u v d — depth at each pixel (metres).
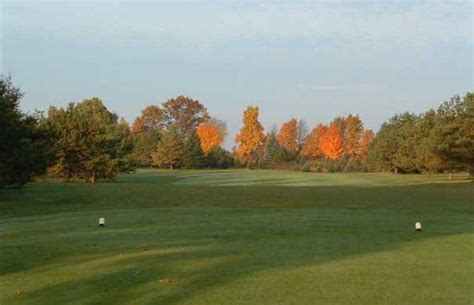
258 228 17.02
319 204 29.09
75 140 55.72
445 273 10.52
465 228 17.84
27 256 12.05
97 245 13.52
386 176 76.06
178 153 100.25
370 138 113.69
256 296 8.81
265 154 117.31
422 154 62.97
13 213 25.56
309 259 11.83
